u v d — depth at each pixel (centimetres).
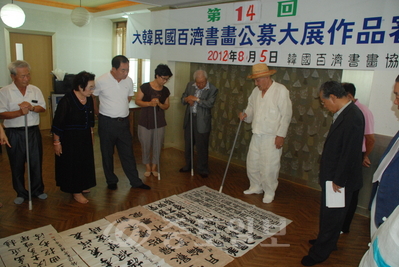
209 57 418
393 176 174
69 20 631
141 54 512
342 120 205
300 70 374
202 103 377
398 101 180
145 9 524
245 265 225
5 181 360
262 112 320
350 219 273
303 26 325
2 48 560
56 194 330
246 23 371
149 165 397
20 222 269
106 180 348
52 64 634
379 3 274
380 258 97
